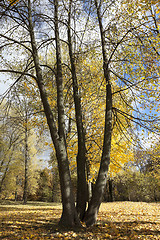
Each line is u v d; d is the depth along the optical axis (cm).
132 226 508
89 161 771
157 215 711
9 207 1252
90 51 629
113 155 702
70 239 381
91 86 689
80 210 548
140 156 671
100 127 788
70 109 723
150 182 2234
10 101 632
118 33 611
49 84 748
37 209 1029
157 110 645
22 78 697
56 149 508
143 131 620
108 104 607
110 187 1838
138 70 612
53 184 2731
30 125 716
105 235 415
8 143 1633
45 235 408
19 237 397
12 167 1703
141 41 572
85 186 577
